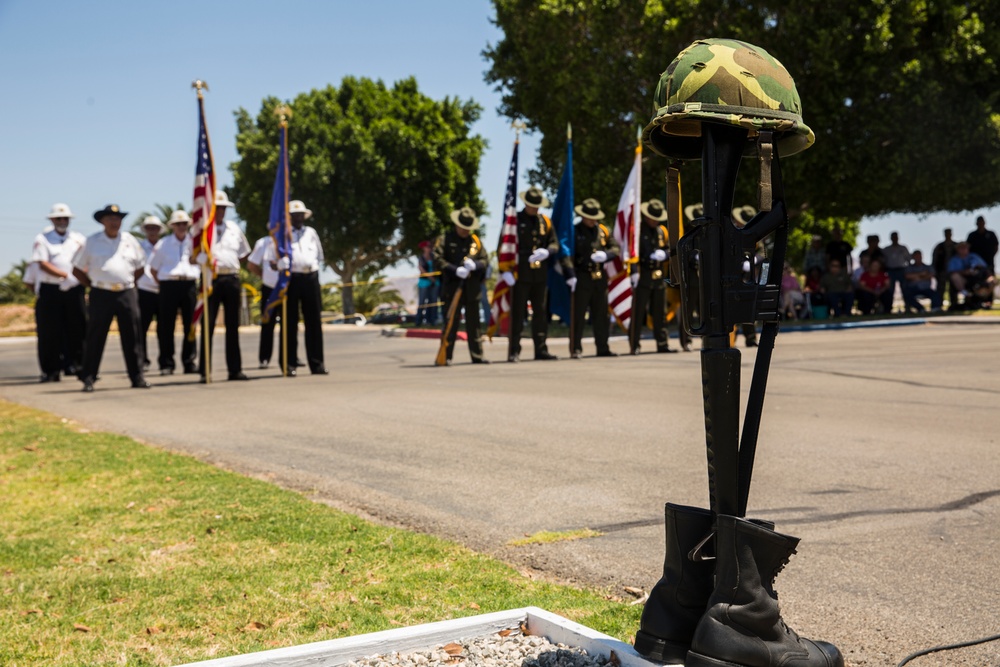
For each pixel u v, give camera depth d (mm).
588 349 19000
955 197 24625
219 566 4539
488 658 3168
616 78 25859
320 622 3773
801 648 2836
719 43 2834
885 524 5082
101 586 4285
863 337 17969
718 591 2832
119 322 13211
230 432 8766
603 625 3656
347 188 47906
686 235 2869
